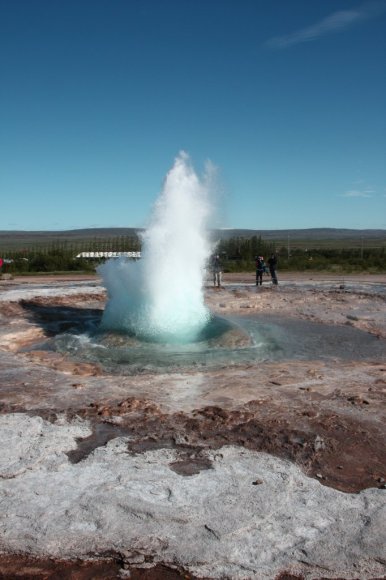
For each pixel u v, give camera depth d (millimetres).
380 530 3705
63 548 3531
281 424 5551
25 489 4164
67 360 8477
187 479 4340
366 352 9445
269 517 3840
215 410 5879
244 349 9445
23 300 14570
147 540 3598
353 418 5785
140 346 9422
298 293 17078
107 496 4070
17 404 6102
